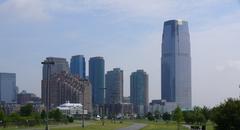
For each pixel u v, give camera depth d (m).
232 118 70.44
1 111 184.75
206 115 193.38
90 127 156.50
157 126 180.00
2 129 133.50
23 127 154.12
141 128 153.75
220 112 71.94
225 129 71.62
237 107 70.88
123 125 194.12
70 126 167.12
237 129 70.56
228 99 73.44
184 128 153.62
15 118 188.50
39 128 141.75
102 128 150.62
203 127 117.94
